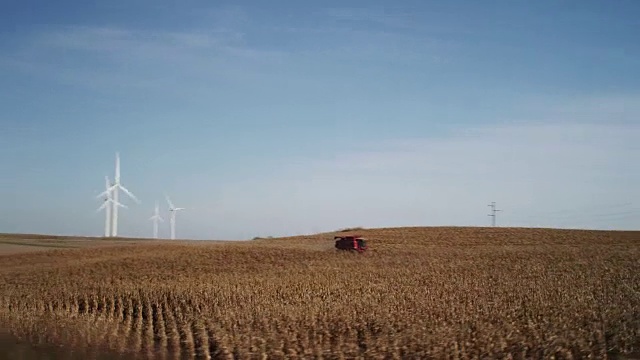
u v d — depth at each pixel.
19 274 60.38
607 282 40.94
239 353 23.41
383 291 39.44
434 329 25.66
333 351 23.11
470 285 41.34
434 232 97.81
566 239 84.81
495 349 21.69
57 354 25.28
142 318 35.34
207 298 39.53
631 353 21.03
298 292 40.44
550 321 26.69
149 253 75.75
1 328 32.53
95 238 125.44
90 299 43.28
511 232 95.19
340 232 108.44
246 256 69.81
